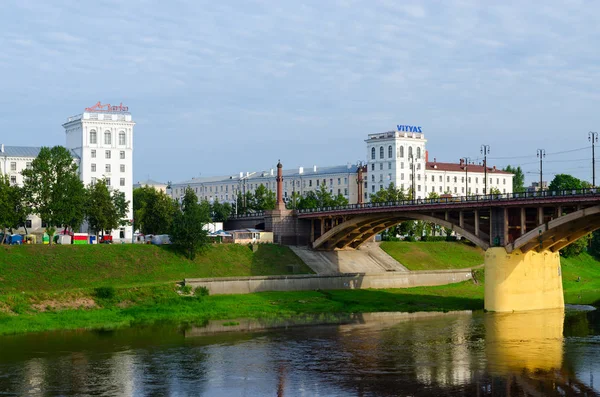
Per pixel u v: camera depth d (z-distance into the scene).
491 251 119.69
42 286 117.50
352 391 67.00
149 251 138.00
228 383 70.06
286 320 108.50
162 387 68.62
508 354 82.56
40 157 144.00
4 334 93.50
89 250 131.88
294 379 71.44
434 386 68.56
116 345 87.62
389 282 149.88
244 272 141.50
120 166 194.75
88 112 193.75
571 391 67.06
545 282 125.94
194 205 145.00
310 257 155.00
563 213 125.44
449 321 108.12
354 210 145.12
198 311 113.31
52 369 75.25
